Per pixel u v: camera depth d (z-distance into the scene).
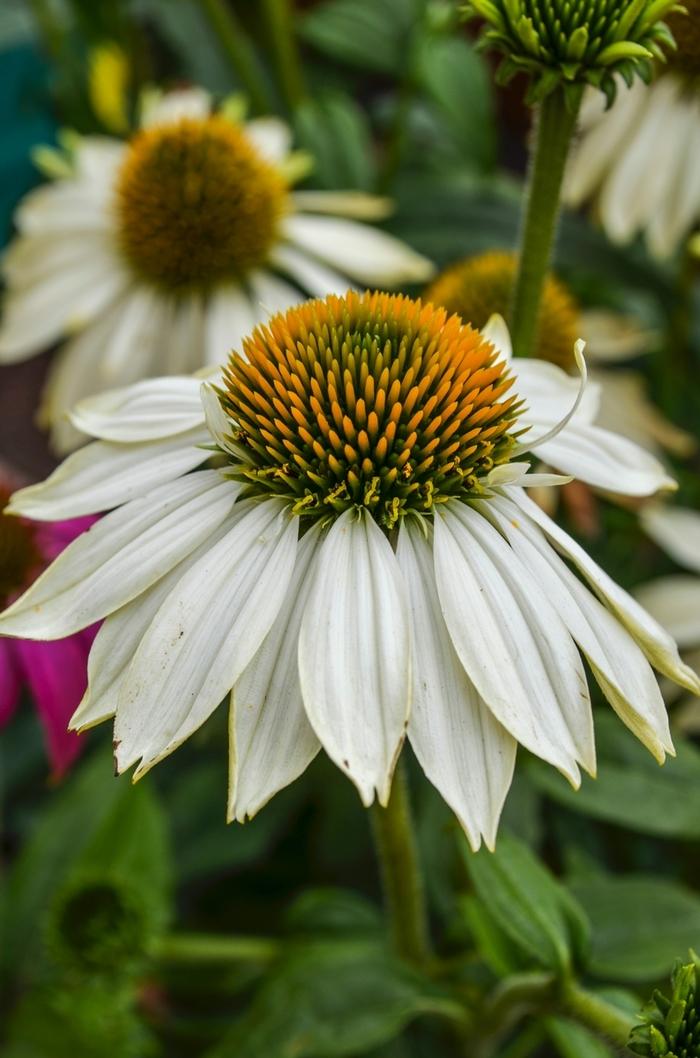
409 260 0.37
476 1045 0.32
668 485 0.25
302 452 0.24
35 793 0.43
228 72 0.49
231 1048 0.28
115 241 0.37
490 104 0.41
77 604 0.23
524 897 0.26
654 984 0.32
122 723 0.22
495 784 0.22
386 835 0.27
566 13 0.25
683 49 0.34
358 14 0.45
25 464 0.56
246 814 0.22
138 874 0.33
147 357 0.36
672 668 0.23
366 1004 0.28
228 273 0.36
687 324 0.40
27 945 0.34
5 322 0.37
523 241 0.27
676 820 0.29
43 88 0.54
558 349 0.34
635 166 0.35
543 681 0.22
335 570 0.23
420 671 0.23
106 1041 0.32
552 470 0.27
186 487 0.24
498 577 0.23
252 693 0.23
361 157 0.42
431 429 0.24
